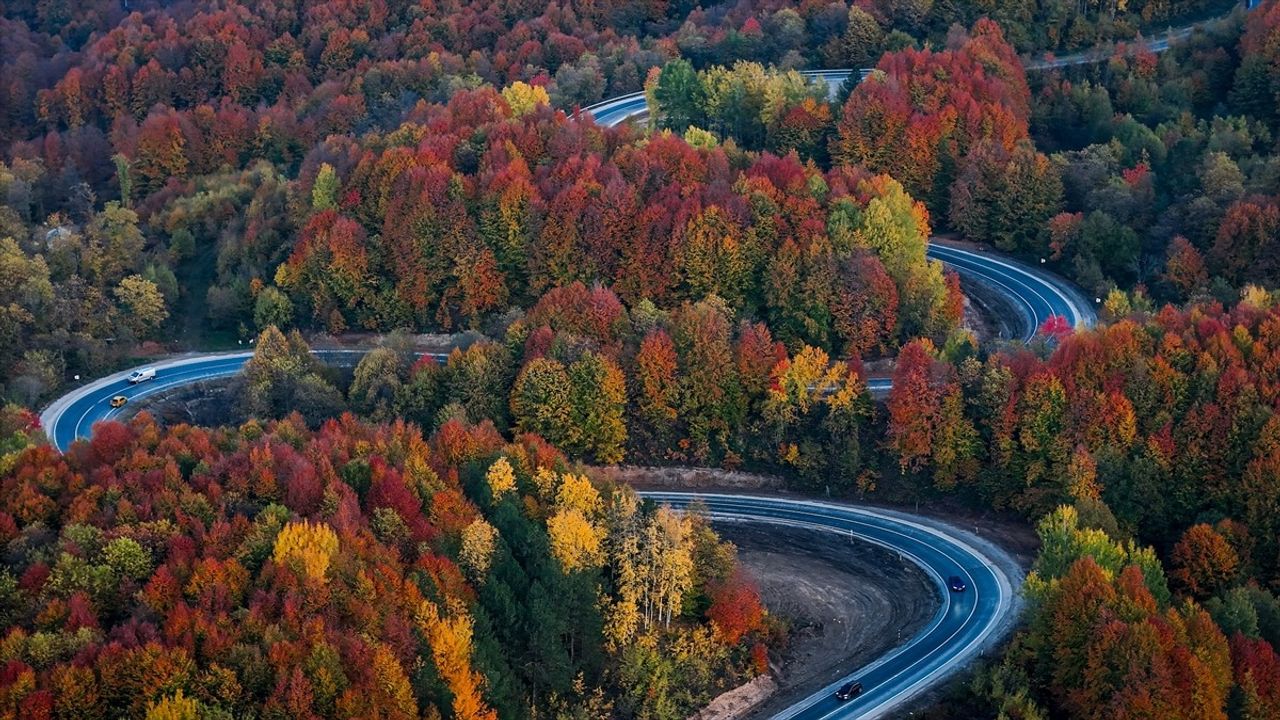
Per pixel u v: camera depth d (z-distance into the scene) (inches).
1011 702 6314.0
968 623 6993.1
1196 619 6441.9
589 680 6486.2
